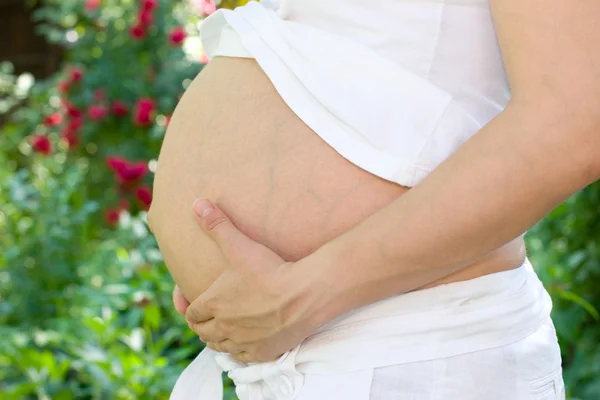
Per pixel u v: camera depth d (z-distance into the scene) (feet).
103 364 8.18
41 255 11.54
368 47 3.67
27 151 15.72
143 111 13.42
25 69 19.56
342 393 3.45
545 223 9.19
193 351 9.44
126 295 9.78
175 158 4.28
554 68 3.08
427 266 3.26
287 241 3.71
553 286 8.21
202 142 4.10
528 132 3.09
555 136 3.05
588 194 8.86
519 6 3.18
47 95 15.88
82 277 11.48
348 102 3.61
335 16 3.74
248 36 4.02
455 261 3.24
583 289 8.63
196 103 4.29
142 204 13.09
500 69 3.71
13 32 19.67
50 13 15.76
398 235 3.24
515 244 3.84
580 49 3.06
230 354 4.02
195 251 4.04
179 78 14.30
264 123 3.85
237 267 3.61
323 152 3.67
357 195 3.60
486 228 3.15
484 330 3.51
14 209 12.30
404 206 3.27
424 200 3.22
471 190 3.14
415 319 3.45
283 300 3.41
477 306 3.53
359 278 3.31
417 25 3.62
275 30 3.90
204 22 4.55
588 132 3.02
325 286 3.34
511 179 3.09
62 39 15.34
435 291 3.49
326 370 3.51
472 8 3.62
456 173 3.18
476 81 3.67
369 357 3.44
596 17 3.08
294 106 3.76
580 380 8.27
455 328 3.46
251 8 4.18
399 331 3.44
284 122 3.79
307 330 3.45
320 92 3.67
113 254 11.22
